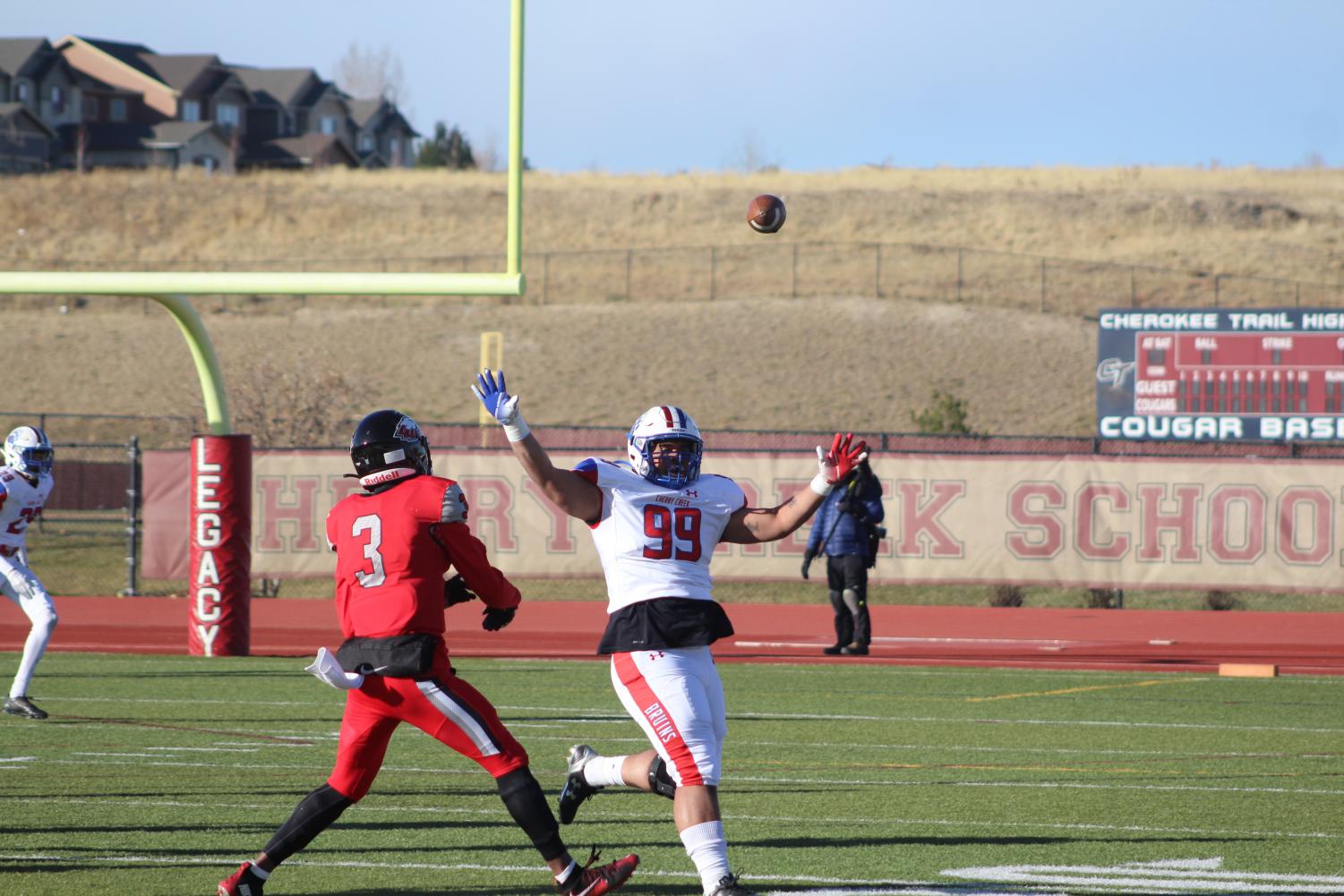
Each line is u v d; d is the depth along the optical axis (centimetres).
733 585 8856
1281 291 17350
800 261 19375
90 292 5169
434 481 2197
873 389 14750
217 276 5109
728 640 6719
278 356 15888
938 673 5491
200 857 2567
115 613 7638
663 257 19988
